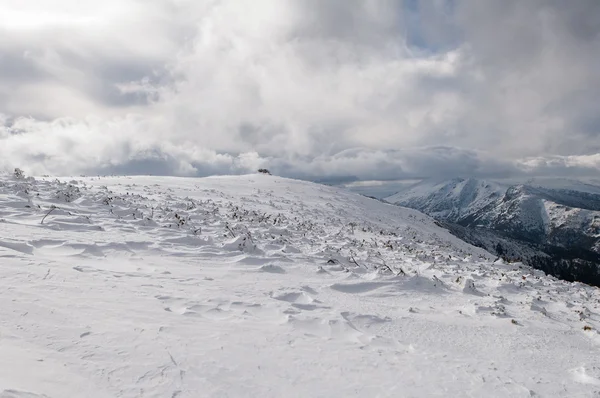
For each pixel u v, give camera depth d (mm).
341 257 13242
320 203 32656
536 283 13234
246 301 6945
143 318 5105
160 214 14766
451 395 4375
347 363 4891
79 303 5133
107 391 3188
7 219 10102
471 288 10992
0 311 4281
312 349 5207
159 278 7543
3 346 3484
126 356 3918
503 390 4676
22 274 5781
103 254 8719
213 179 36969
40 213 11273
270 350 4906
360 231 22797
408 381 4594
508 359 6020
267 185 37500
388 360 5223
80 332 4242
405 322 7379
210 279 8219
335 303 8047
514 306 9930
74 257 8055
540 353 6527
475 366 5441
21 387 2699
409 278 11062
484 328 7688
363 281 10484
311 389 4051
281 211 24875
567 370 5781
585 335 8094
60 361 3494
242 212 19906
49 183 16219
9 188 13406
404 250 17078
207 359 4258
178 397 3377
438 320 7918
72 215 11727
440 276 12141
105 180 25250
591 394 4840
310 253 13070
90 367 3531
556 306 10461
